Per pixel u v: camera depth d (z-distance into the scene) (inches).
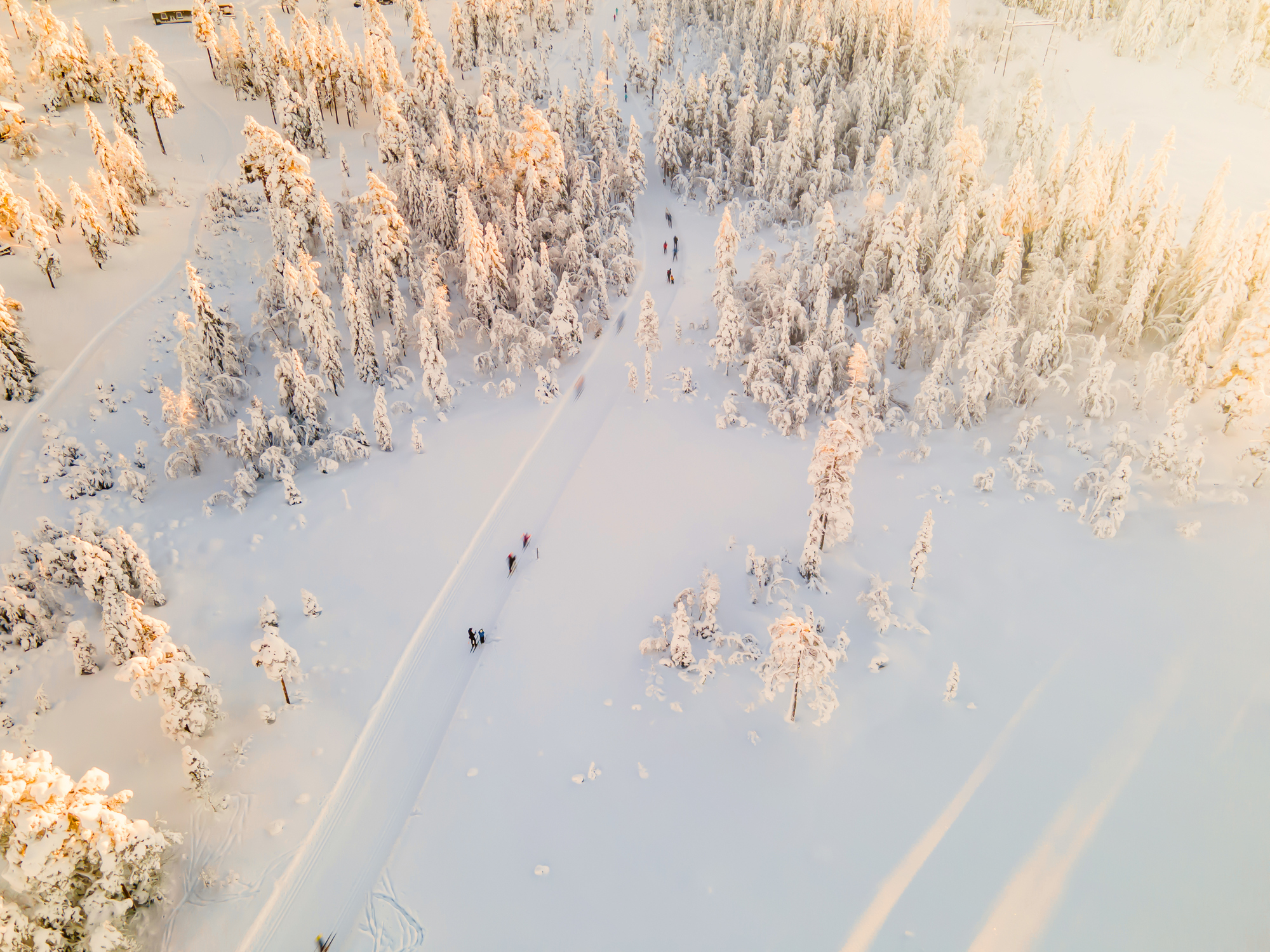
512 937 954.7
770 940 932.6
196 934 945.5
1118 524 1396.4
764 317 2041.1
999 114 2901.1
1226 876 930.1
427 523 1588.3
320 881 1012.5
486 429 1847.9
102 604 1346.0
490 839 1058.1
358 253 2199.8
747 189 2802.7
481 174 2466.8
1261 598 1240.8
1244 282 1628.9
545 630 1373.0
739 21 3575.3
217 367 1841.8
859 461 1705.2
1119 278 1859.0
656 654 1299.2
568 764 1152.2
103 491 1616.6
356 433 1742.1
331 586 1445.6
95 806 884.6
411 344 2084.2
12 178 2212.1
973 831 1016.2
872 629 1305.4
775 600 1380.4
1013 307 1889.8
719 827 1058.7
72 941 879.1
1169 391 1643.7
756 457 1747.0
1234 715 1100.5
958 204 1987.0
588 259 2314.2
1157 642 1222.3
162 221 2320.4
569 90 3061.0
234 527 1567.4
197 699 1111.0
